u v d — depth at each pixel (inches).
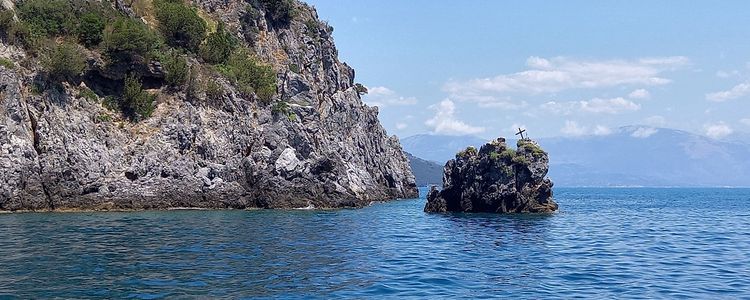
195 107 3120.1
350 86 5113.2
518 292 925.2
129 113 2955.2
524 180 2783.0
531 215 2657.5
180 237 1590.8
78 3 3154.5
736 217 2898.6
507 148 2810.0
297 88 4082.2
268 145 3257.9
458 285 974.4
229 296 866.1
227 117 3181.6
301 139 3358.8
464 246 1493.6
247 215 2486.5
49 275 997.8
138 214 2442.2
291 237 1642.5
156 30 3496.6
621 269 1144.8
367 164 4749.0
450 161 3031.5
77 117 2755.9
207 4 4119.1
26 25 2851.9
